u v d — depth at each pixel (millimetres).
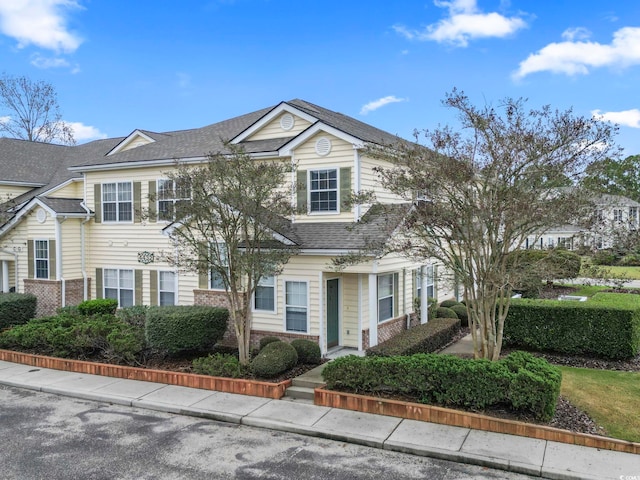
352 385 9594
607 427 7805
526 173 8820
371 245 10820
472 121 9125
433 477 6840
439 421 8562
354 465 7262
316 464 7312
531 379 7996
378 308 14703
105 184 18922
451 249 9945
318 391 9672
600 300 13141
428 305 17438
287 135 16578
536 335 12477
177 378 11188
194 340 12461
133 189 18266
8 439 8414
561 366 11469
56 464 7426
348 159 13992
